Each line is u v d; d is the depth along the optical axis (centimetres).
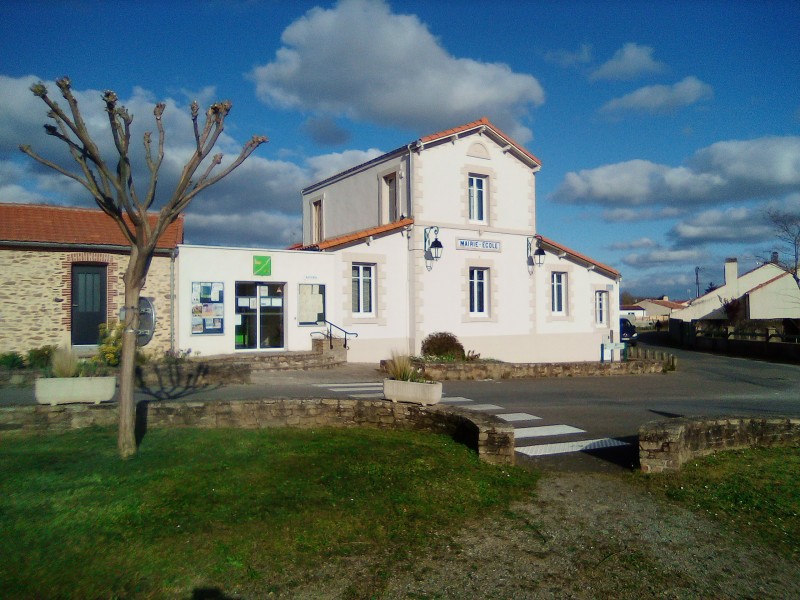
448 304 2327
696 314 5656
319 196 2838
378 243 2203
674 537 588
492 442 797
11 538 507
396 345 2231
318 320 2048
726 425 923
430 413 933
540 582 488
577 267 2752
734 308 5022
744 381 2075
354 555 516
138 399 1159
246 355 1831
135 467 691
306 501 610
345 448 804
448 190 2339
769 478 784
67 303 1689
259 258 1939
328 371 1808
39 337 1658
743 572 523
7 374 1327
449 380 1783
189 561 482
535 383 1781
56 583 442
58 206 1827
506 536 574
